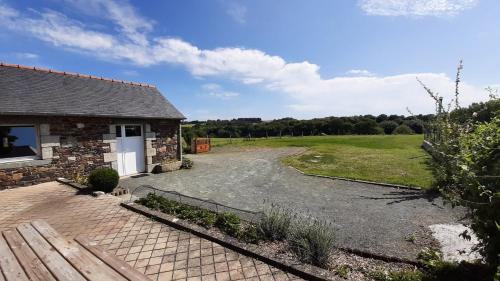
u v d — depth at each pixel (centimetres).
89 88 1084
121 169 1063
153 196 593
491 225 269
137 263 345
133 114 1062
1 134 771
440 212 571
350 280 309
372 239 448
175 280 308
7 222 495
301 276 313
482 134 294
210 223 452
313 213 586
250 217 553
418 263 357
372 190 767
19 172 785
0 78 854
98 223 480
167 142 1224
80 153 929
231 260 351
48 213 539
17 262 267
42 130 835
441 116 386
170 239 414
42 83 950
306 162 1271
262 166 1223
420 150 1580
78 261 269
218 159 1505
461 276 307
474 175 267
